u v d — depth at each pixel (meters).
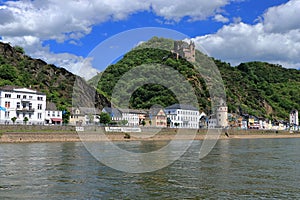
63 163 45.97
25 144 83.19
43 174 37.72
